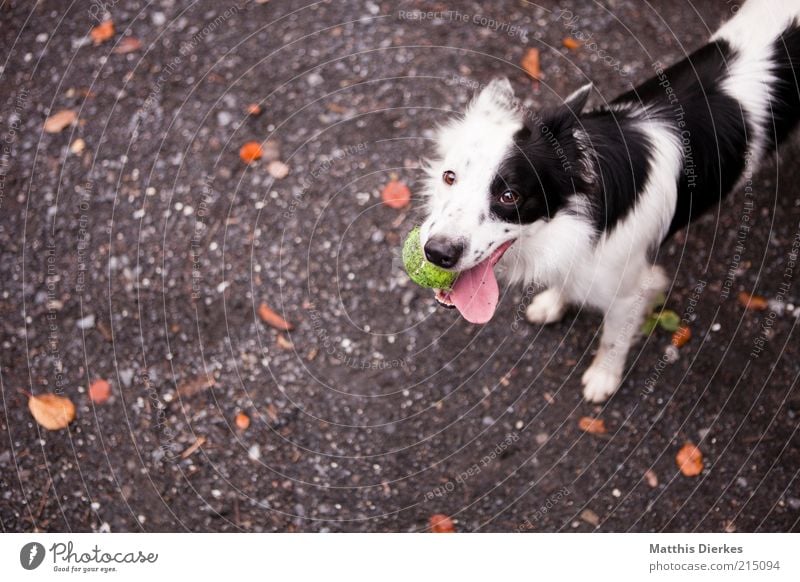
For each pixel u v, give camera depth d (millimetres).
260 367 3535
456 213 2641
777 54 3074
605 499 3291
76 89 4125
